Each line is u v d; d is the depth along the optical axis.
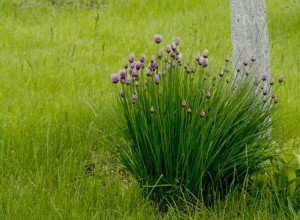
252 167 5.12
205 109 4.93
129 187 5.22
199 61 4.98
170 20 11.38
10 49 9.70
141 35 10.34
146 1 12.50
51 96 7.31
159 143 4.96
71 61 8.98
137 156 5.11
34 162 5.79
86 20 11.30
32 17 11.79
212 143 4.89
